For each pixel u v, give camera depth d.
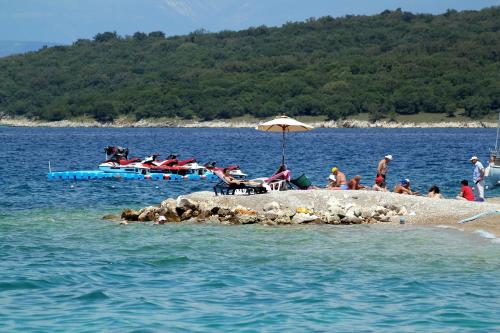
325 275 58.81
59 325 44.62
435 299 51.28
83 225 86.19
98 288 54.22
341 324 45.31
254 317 46.72
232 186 94.75
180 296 52.06
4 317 46.41
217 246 71.75
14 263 63.38
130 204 109.56
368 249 69.56
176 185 141.00
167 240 75.31
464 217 84.88
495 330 44.22
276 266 62.28
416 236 76.19
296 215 86.75
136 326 44.47
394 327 44.75
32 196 118.94
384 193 92.50
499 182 131.25
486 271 59.69
